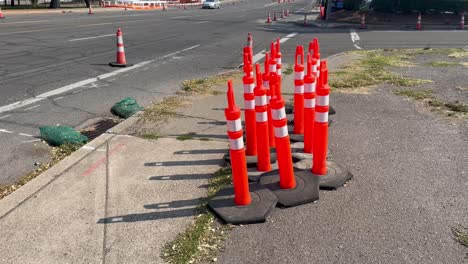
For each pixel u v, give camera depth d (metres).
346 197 3.69
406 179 4.01
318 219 3.36
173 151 4.72
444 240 3.05
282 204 3.53
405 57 11.55
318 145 3.92
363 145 4.90
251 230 3.22
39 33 16.02
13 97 7.04
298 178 3.95
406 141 5.02
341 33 19.66
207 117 5.99
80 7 42.78
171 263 2.84
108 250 2.98
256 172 4.21
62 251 2.98
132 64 10.21
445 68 9.78
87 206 3.55
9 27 18.23
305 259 2.87
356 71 9.41
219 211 3.40
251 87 4.37
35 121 5.90
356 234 3.14
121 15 30.52
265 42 15.49
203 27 21.19
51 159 4.70
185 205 3.58
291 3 72.88
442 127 5.51
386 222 3.29
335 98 7.06
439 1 25.02
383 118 5.94
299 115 5.13
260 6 58.47
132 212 3.47
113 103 6.87
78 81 8.31
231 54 12.38
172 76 9.05
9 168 4.45
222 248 3.00
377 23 23.98
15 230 3.22
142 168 4.28
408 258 2.86
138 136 5.18
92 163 4.38
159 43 14.39
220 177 4.08
